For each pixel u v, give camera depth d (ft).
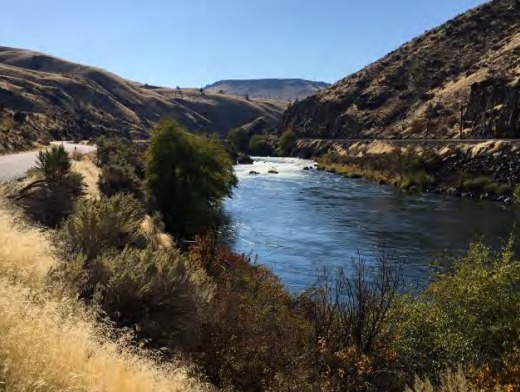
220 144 133.39
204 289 35.78
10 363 13.03
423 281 72.84
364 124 384.68
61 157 60.85
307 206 161.68
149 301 29.37
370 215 144.25
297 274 83.35
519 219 131.95
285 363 32.86
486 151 197.98
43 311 18.10
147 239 49.47
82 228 35.73
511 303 37.81
